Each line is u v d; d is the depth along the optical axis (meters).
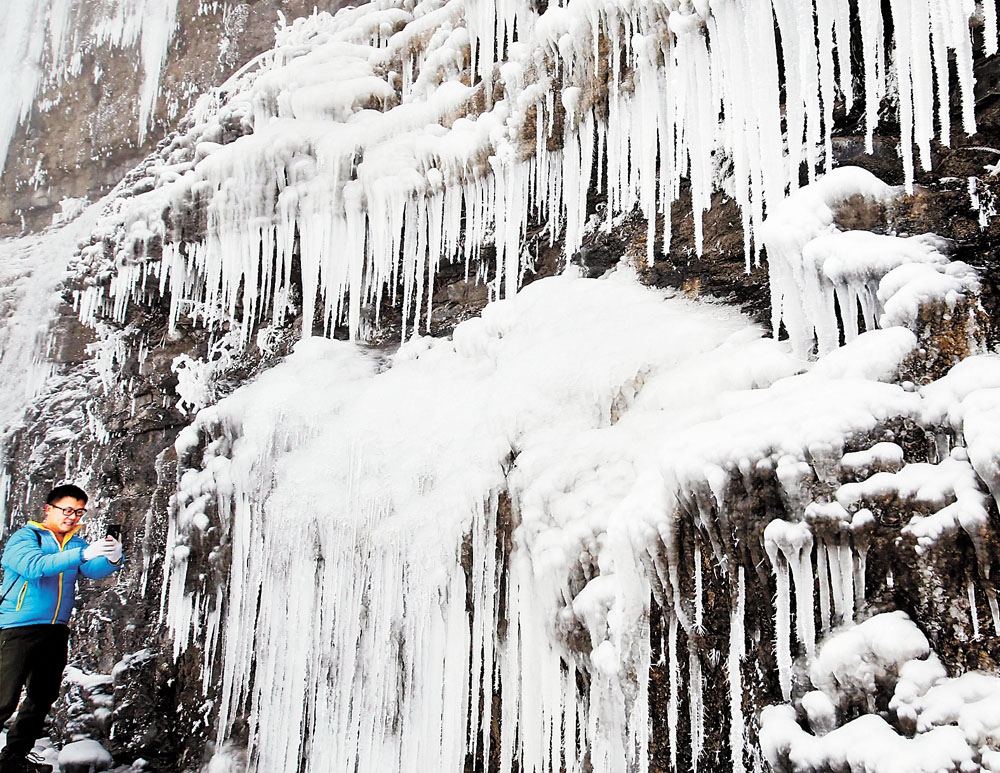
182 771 5.80
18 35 12.77
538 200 5.32
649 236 4.46
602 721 3.31
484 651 4.00
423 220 5.98
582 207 5.09
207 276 6.84
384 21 7.37
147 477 7.41
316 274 6.39
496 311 5.27
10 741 4.29
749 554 2.88
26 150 12.66
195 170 6.91
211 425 6.26
